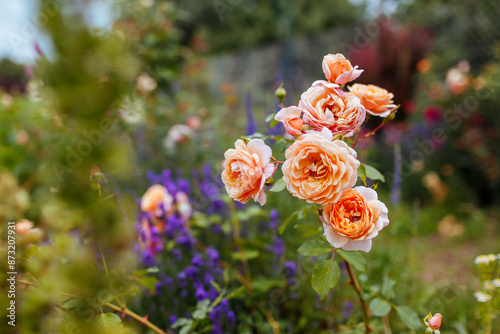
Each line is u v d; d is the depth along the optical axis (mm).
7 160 1374
